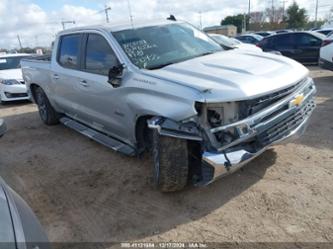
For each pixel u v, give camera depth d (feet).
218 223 10.81
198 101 10.46
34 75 22.97
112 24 16.12
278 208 11.18
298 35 47.39
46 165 16.94
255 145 11.02
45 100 23.12
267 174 13.29
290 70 12.44
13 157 18.62
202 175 10.85
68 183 14.61
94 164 16.28
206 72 11.84
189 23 17.84
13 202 6.89
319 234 9.84
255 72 11.69
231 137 10.57
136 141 13.97
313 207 11.05
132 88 12.96
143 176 14.35
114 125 15.20
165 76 12.01
